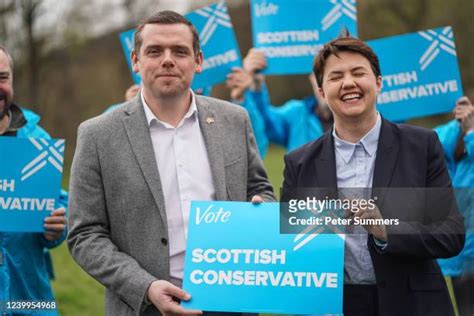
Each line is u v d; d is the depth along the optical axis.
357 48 3.95
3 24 18.19
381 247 3.81
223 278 3.86
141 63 3.99
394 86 5.75
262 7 6.22
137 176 3.96
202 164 4.07
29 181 4.67
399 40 5.73
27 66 18.75
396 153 3.92
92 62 20.33
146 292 3.77
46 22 18.80
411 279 3.82
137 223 3.95
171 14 4.03
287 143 6.89
